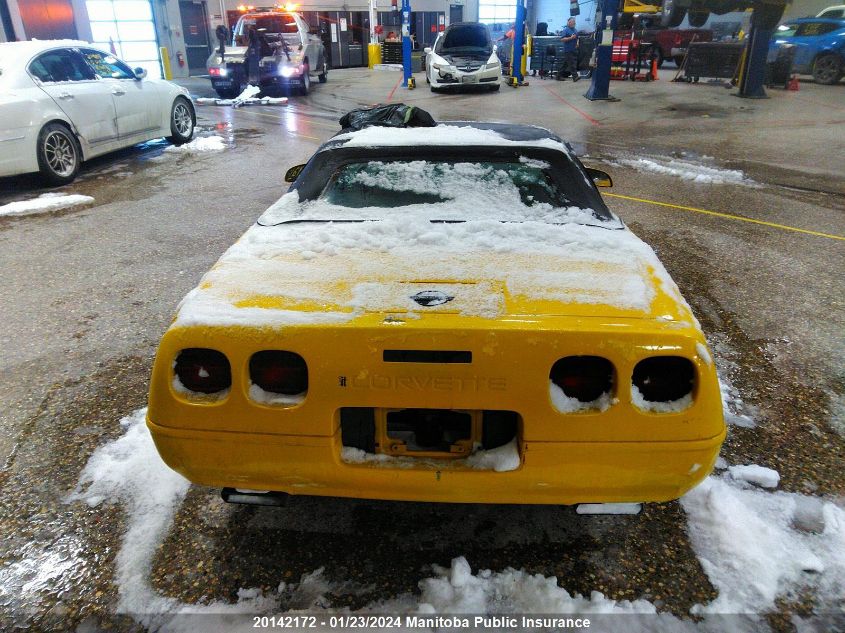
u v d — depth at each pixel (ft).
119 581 6.96
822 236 18.89
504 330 5.88
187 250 17.90
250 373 6.15
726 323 13.17
